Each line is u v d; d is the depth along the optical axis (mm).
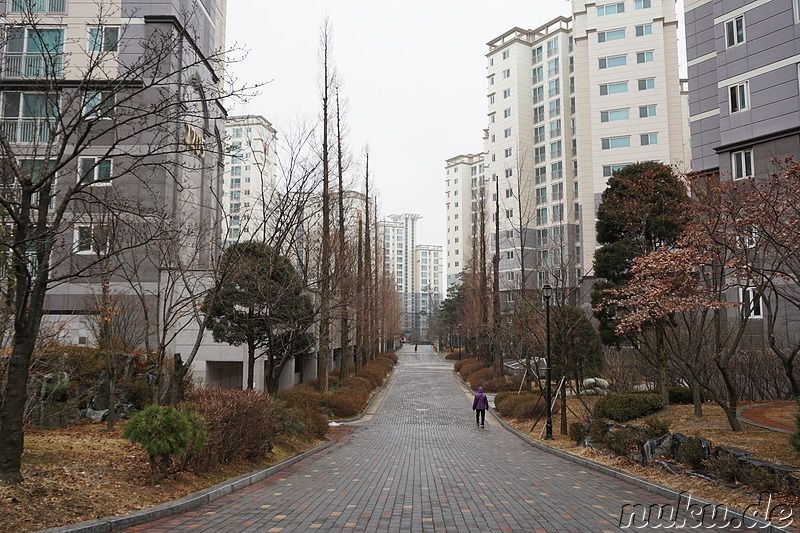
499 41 68562
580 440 15375
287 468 12023
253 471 10656
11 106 19094
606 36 50500
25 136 18844
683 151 48125
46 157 7621
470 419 24359
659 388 19672
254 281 16125
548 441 16703
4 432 6797
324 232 22344
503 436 19219
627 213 19359
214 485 8977
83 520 6246
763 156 21828
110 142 21297
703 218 16000
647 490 9438
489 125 68250
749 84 22453
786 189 12633
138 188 20203
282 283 16828
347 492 9102
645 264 13141
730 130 22953
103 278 13094
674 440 10773
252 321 17312
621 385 20328
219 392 11695
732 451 9164
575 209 60000
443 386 38188
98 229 12812
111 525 6238
